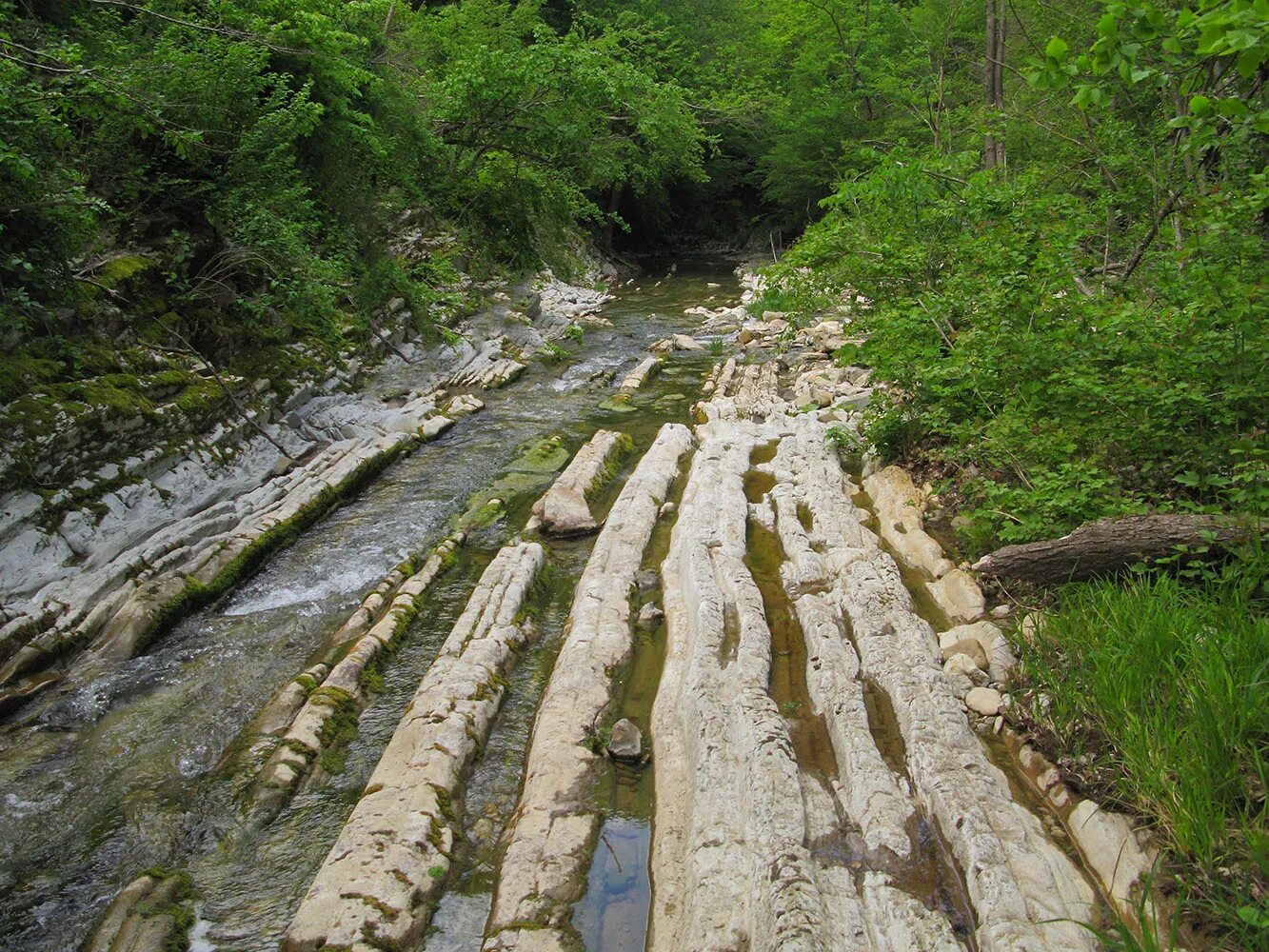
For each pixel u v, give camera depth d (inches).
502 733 207.3
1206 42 132.6
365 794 180.5
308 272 399.2
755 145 1322.6
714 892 142.9
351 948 143.6
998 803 152.3
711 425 416.2
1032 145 528.1
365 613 263.9
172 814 183.9
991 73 579.8
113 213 322.3
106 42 353.4
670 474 360.2
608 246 1237.1
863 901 137.6
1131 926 126.1
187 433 330.6
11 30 318.0
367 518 341.1
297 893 163.6
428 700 208.2
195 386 339.6
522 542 308.7
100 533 274.5
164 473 313.7
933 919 130.6
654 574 278.7
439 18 788.6
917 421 315.9
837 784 166.1
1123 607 179.5
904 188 357.1
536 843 166.9
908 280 365.7
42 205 276.4
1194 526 190.9
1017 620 203.8
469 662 223.8
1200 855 127.0
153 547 277.0
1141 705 156.7
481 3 851.4
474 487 373.4
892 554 266.2
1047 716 172.2
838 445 357.1
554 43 606.9
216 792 190.5
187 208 389.1
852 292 434.6
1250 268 219.6
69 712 218.4
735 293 962.7
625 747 190.9
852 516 291.4
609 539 297.7
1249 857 124.7
